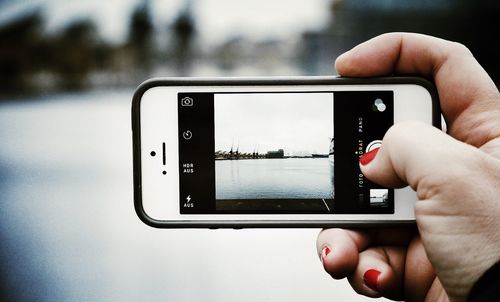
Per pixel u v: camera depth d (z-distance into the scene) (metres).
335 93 0.26
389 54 0.25
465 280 0.19
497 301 0.18
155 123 0.26
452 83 0.24
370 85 0.25
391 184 0.22
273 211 0.25
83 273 0.50
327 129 0.26
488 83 0.24
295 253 0.50
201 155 0.26
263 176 0.25
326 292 0.46
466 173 0.19
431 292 0.24
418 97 0.25
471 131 0.24
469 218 0.19
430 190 0.19
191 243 0.53
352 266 0.24
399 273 0.25
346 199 0.25
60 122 0.75
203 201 0.26
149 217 0.26
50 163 0.66
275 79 0.25
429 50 0.24
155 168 0.26
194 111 0.26
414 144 0.20
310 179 0.26
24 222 0.57
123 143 0.71
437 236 0.19
